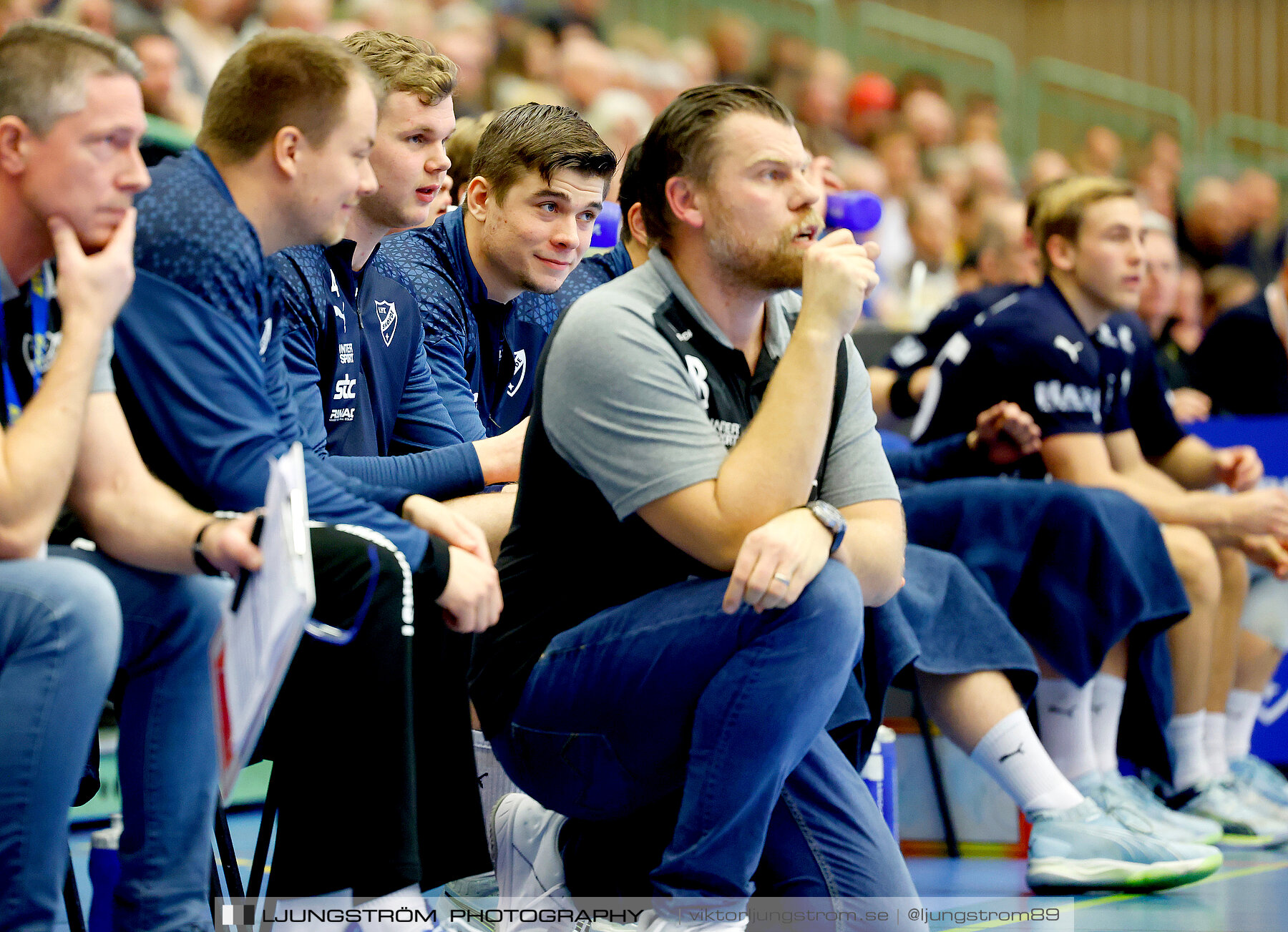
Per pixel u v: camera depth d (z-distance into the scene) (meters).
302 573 4.23
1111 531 8.91
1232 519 10.09
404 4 20.08
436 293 8.18
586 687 5.54
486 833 5.95
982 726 8.13
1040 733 9.00
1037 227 10.52
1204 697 10.33
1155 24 29.48
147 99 15.54
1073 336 10.01
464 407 8.15
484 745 7.16
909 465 10.08
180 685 5.24
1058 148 28.62
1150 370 11.31
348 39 7.49
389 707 5.07
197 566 5.01
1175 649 10.28
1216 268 20.62
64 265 4.93
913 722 9.29
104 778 10.14
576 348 5.66
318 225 5.78
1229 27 29.16
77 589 4.63
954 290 19.97
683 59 24.11
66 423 4.78
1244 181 23.39
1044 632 8.85
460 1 22.03
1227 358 14.88
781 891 5.84
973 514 9.04
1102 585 8.84
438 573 5.32
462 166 9.49
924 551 8.34
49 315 5.44
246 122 5.62
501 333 8.69
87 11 15.50
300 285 6.83
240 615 4.74
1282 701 12.27
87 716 4.66
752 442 5.48
